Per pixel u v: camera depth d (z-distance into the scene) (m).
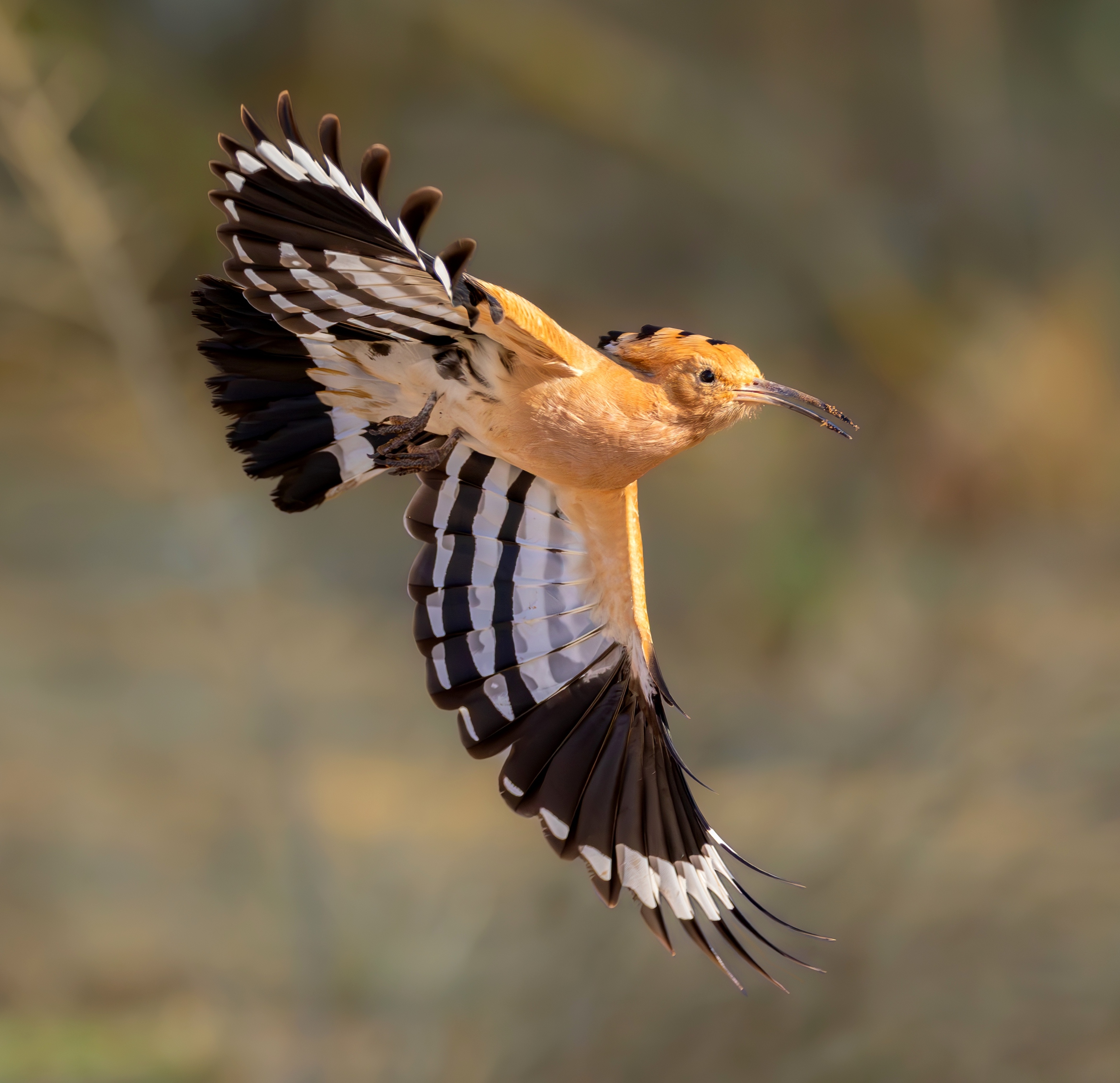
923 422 22.69
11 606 17.28
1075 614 16.38
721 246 27.23
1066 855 8.27
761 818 9.38
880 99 26.70
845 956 8.09
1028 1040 7.57
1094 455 22.16
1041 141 25.75
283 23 23.47
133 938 11.40
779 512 20.73
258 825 12.37
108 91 19.09
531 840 11.85
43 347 10.97
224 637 10.85
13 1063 9.98
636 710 6.96
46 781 13.56
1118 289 23.95
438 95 26.36
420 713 15.34
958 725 9.48
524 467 6.27
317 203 4.80
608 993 8.48
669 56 26.95
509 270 27.81
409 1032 9.13
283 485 5.95
